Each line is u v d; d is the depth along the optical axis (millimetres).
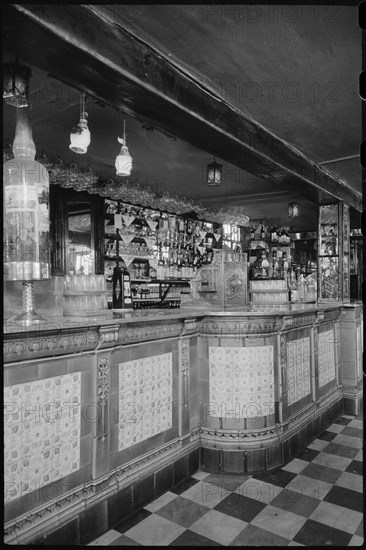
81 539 2254
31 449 2053
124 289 3818
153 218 6488
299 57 2713
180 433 3100
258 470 3217
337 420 4633
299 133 3963
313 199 5750
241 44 2551
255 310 3867
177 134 3271
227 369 3320
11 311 2676
